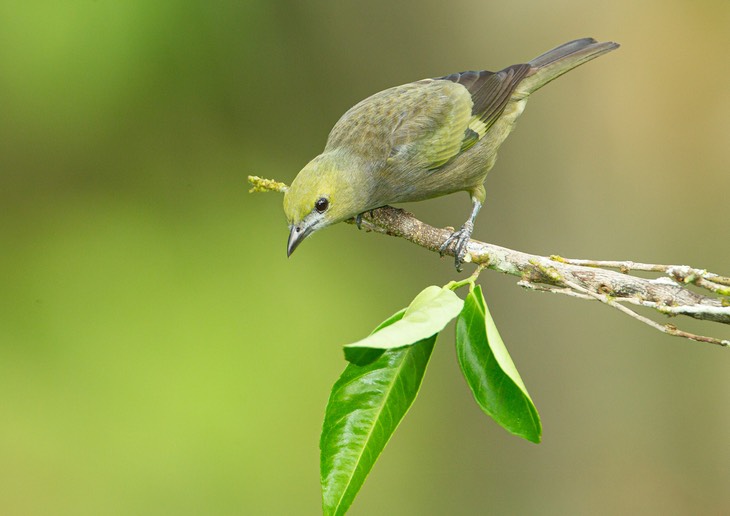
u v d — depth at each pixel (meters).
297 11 13.64
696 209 12.23
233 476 13.84
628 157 12.25
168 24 14.08
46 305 15.14
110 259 15.34
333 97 13.99
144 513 13.59
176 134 15.12
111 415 14.29
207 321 14.88
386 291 14.65
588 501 12.42
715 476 12.28
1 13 13.62
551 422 12.44
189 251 15.30
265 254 15.30
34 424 14.27
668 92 12.12
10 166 15.40
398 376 5.11
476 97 9.52
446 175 9.39
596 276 6.25
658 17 12.04
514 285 12.48
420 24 12.67
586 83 12.19
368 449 5.05
